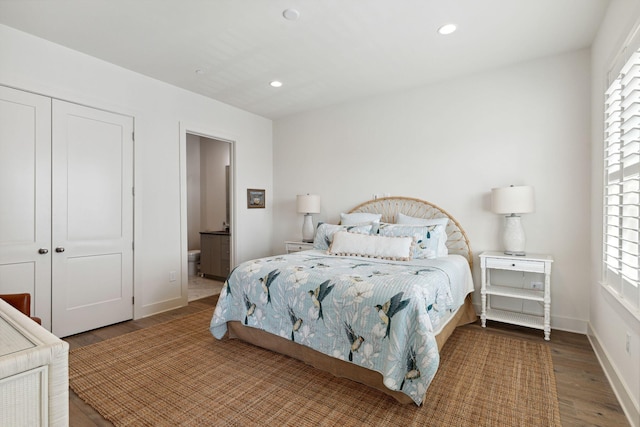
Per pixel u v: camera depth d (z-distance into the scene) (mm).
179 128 3768
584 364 2326
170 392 1999
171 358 2461
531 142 3160
